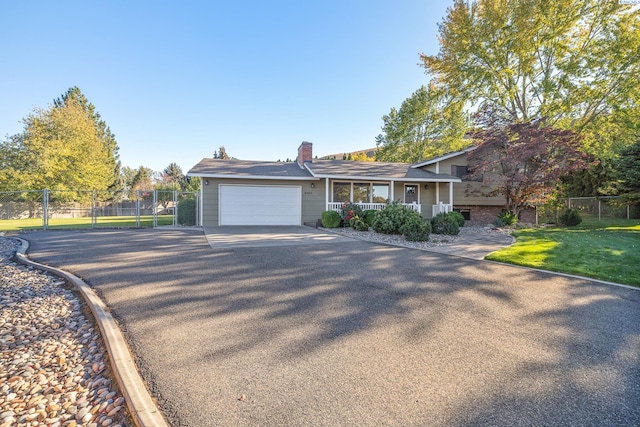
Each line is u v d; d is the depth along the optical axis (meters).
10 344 3.22
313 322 3.72
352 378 2.56
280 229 13.46
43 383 2.56
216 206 15.05
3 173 25.72
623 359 2.93
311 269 6.27
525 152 12.95
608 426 2.02
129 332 3.40
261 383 2.49
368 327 3.59
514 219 14.89
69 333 3.48
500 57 17.97
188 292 4.79
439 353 3.00
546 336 3.40
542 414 2.14
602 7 16.17
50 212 24.52
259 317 3.86
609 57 16.27
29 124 27.50
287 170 16.52
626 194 15.64
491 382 2.52
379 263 6.86
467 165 17.92
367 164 18.12
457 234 11.63
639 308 4.30
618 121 17.09
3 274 5.89
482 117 14.76
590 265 6.60
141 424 2.00
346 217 13.88
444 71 19.08
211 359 2.86
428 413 2.13
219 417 2.08
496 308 4.23
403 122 28.95
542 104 18.17
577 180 21.28
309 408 2.18
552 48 17.52
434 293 4.84
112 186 38.31
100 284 5.16
